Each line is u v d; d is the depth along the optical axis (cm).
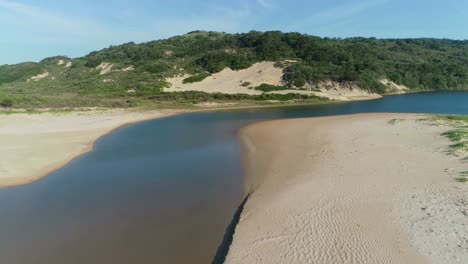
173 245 1289
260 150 2628
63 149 2689
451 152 2114
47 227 1442
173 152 2667
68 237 1361
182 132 3612
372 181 1723
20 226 1452
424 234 1203
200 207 1611
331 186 1694
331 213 1401
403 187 1622
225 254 1187
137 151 2709
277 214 1431
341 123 3756
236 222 1422
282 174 1970
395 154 2181
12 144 2769
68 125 3819
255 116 4866
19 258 1224
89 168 2242
